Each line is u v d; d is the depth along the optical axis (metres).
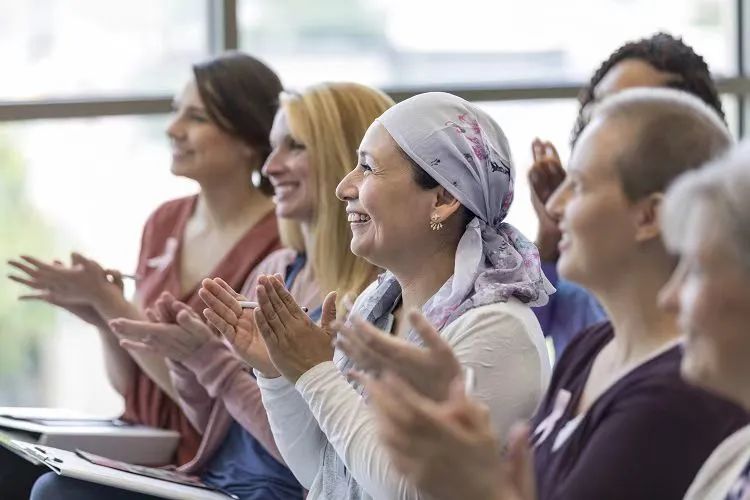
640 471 1.88
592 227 1.97
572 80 5.53
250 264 3.93
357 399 2.53
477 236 2.65
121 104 4.91
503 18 5.41
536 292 2.62
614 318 2.03
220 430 3.62
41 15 4.89
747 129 5.75
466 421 1.66
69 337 4.94
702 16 5.74
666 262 1.95
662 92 2.01
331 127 3.52
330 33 5.24
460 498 1.66
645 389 1.91
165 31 5.07
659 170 1.92
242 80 4.03
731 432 1.86
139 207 4.98
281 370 2.60
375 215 2.69
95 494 3.27
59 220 4.89
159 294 4.09
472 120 2.70
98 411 4.98
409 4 5.30
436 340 1.84
